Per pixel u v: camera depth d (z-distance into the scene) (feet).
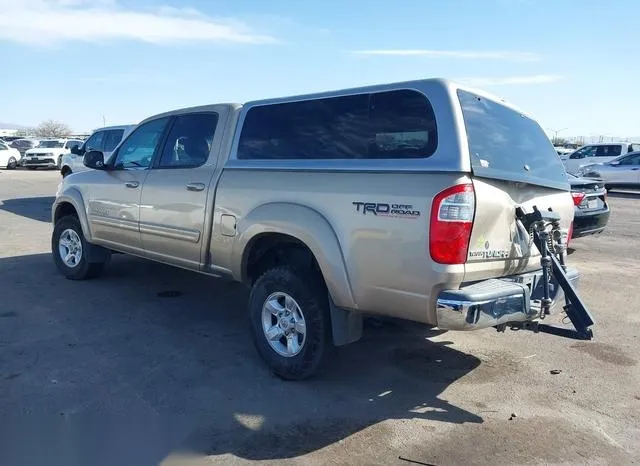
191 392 13.89
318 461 11.10
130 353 16.25
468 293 11.69
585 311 12.91
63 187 23.93
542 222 13.42
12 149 110.11
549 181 15.16
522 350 17.25
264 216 14.53
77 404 13.16
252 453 11.35
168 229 18.20
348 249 12.96
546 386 14.73
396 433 12.22
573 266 29.35
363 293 12.90
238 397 13.71
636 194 74.74
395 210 12.16
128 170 20.43
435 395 14.11
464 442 11.89
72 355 15.99
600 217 30.45
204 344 17.07
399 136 12.71
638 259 31.32
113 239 21.30
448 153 11.86
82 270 23.56
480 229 12.06
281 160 14.96
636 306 22.00
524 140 14.93
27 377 14.51
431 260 11.72
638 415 13.23
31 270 25.82
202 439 11.81
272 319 15.01
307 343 14.02
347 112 13.82
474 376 15.29
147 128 20.13
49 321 18.80
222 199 16.14
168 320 19.21
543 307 13.26
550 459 11.31
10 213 46.32
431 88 12.45
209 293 22.56
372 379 14.94
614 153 81.97
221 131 16.98
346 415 12.96
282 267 14.57
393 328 18.83
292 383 14.56
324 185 13.52
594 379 15.20
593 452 11.61
